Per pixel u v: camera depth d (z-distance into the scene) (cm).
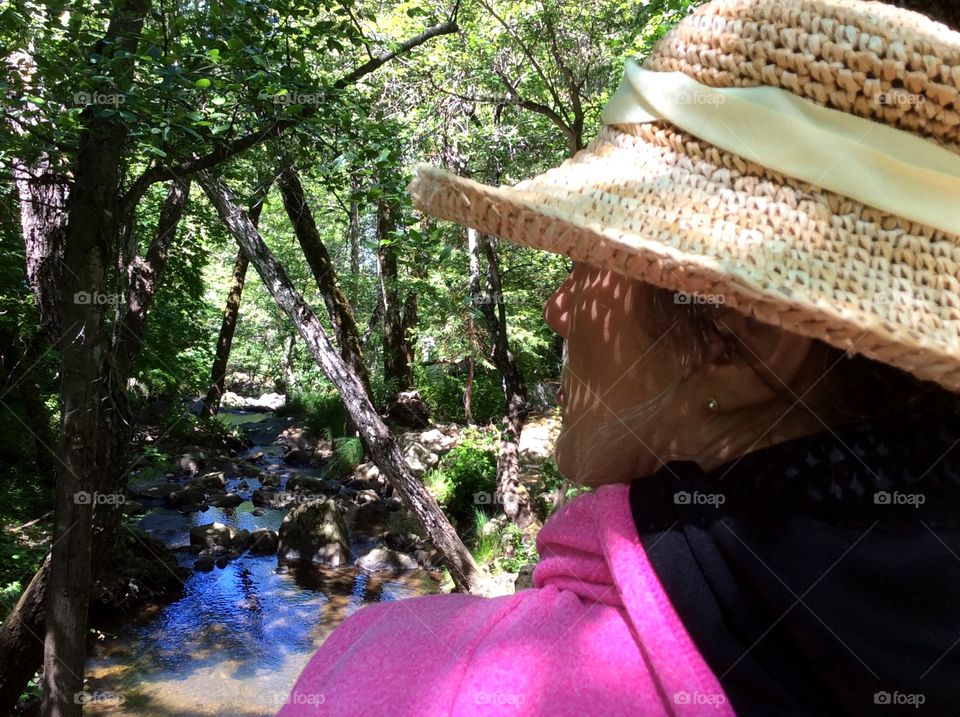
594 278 54
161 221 692
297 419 2005
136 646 776
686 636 42
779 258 46
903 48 46
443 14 739
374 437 700
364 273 1708
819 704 40
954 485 43
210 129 389
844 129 47
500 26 876
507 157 947
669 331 49
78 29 350
